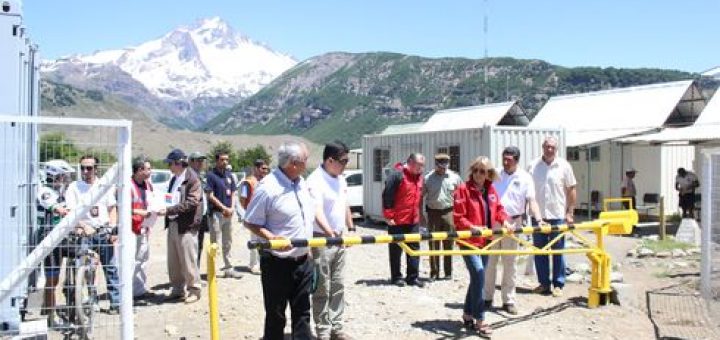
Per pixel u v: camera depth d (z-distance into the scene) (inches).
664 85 1084.5
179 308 351.6
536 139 713.0
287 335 299.4
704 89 1067.3
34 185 283.4
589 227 360.8
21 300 256.5
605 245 663.1
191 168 378.0
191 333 305.7
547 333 314.7
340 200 294.8
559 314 350.0
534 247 353.1
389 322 329.1
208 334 303.9
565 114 1210.0
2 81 257.3
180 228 364.5
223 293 387.5
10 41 258.7
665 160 1023.6
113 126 223.9
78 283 264.8
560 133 726.5
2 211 248.4
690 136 826.2
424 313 346.6
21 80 264.4
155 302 367.6
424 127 1386.6
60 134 232.5
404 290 406.3
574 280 439.2
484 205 317.7
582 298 385.1
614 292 371.2
